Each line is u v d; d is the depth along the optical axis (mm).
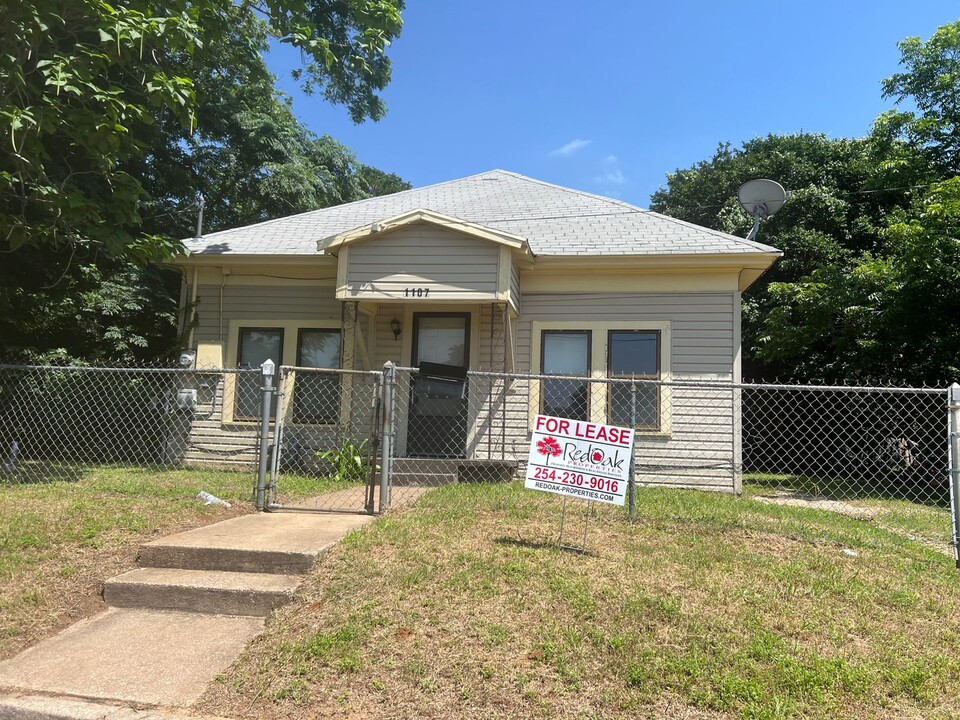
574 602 4422
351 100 18656
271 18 10320
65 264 11516
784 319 14273
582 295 10906
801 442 14695
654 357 10656
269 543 5340
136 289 14383
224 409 11328
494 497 7316
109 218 9398
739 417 10266
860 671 3770
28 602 4633
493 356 11008
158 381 12211
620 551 5438
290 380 11391
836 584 4906
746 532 6160
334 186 25969
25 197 8078
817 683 3654
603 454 5461
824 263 16953
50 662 3965
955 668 3850
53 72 6859
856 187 19375
